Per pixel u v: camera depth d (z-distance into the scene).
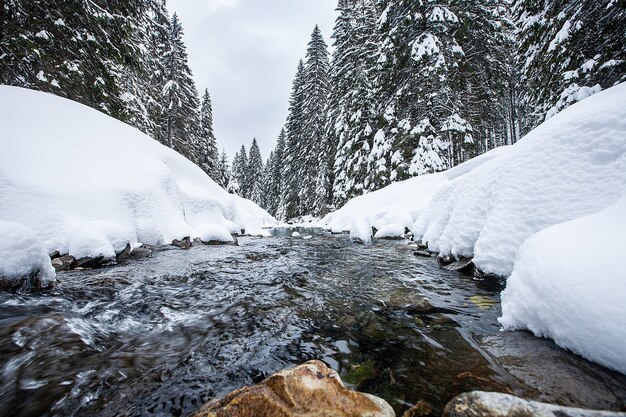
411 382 2.08
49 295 3.72
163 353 2.58
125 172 8.30
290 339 2.86
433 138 14.56
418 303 3.71
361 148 20.00
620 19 6.91
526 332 2.50
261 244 10.08
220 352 2.61
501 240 3.88
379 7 20.88
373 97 19.47
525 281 2.65
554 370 1.96
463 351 2.45
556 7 8.42
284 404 1.63
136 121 14.34
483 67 15.84
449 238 5.53
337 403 1.66
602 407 1.61
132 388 2.06
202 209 11.41
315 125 30.44
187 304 3.86
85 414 1.80
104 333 2.90
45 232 5.42
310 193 30.95
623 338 1.81
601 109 3.60
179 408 1.88
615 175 3.09
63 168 6.89
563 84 8.03
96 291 4.09
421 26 14.57
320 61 30.44
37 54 8.30
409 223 11.33
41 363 2.20
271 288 4.62
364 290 4.41
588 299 2.06
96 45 9.59
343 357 2.50
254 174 54.38
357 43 21.95
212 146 36.03
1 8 7.71
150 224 7.88
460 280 4.49
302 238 12.34
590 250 2.30
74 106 9.32
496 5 17.09
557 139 3.88
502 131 27.17
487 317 3.12
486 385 1.95
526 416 1.40
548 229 2.91
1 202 5.29
